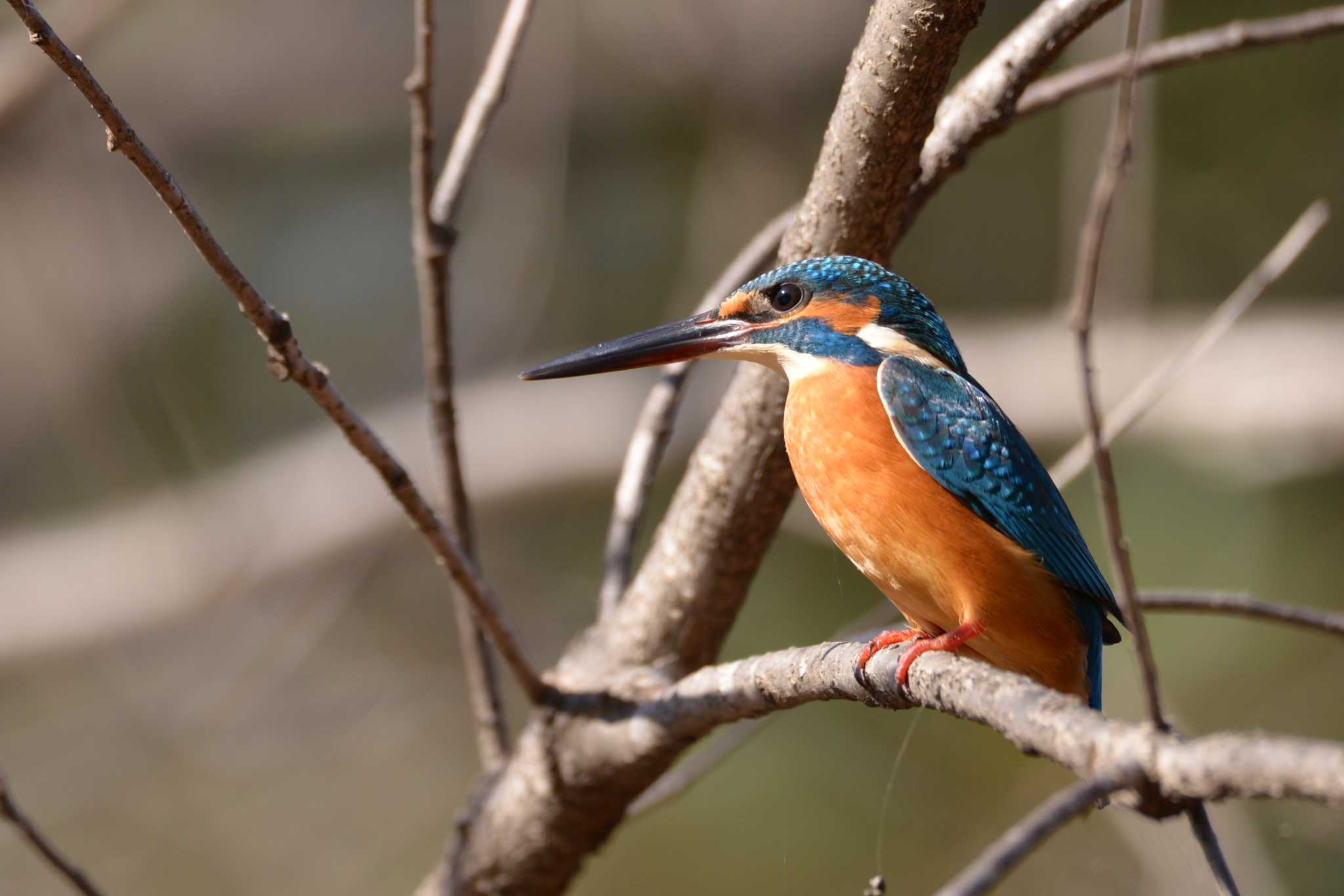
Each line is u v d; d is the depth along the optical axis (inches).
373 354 574.9
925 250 527.2
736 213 525.0
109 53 593.6
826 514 229.0
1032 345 514.3
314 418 561.9
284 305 581.0
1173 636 406.9
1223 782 114.7
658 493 520.4
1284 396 474.3
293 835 478.3
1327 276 504.1
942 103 231.8
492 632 229.6
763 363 237.5
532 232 521.7
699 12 549.3
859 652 177.2
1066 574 223.6
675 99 556.4
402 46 618.8
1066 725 132.4
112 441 544.1
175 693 524.1
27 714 523.5
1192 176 498.0
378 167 610.9
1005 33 513.0
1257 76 488.7
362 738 507.2
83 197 546.6
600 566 523.5
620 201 551.2
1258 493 451.5
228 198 597.6
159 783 496.7
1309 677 398.0
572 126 555.8
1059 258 520.1
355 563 537.0
